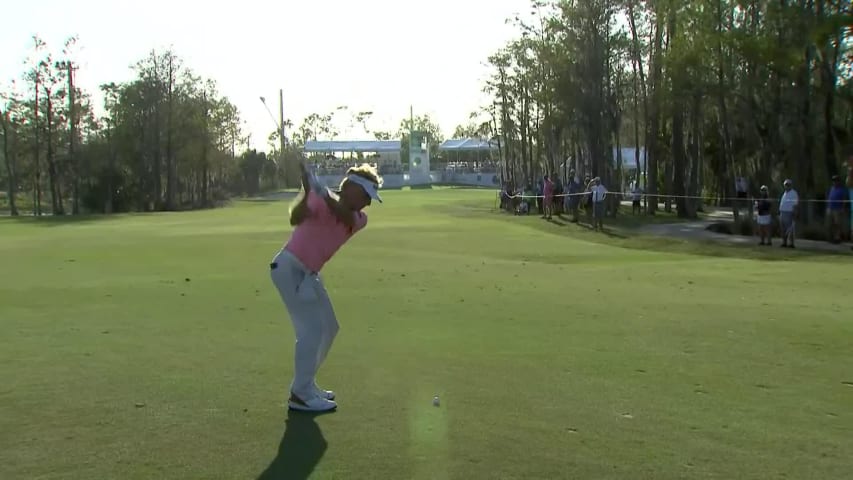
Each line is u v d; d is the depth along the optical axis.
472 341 8.41
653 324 9.46
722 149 38.78
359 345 8.18
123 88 62.19
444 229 29.62
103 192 60.03
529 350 7.96
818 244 23.05
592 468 4.64
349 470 4.59
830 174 27.48
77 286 13.03
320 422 5.52
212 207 62.31
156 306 10.84
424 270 15.66
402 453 4.89
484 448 4.99
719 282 13.89
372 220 36.38
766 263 17.84
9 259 18.16
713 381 6.73
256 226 32.94
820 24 22.77
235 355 7.68
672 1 30.72
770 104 28.34
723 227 28.64
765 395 6.30
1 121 56.41
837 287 13.17
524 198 42.09
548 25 43.78
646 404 6.02
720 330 9.07
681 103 36.03
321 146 100.88
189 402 6.01
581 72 38.62
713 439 5.20
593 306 10.91
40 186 59.84
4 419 5.57
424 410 5.82
